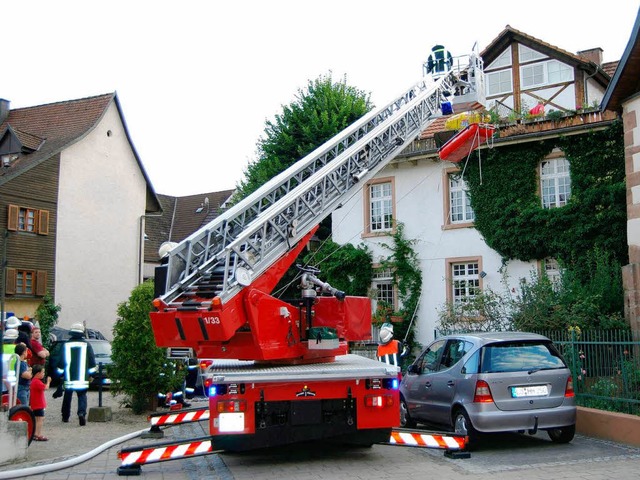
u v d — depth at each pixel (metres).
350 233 23.73
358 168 12.11
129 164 34.53
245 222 10.31
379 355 13.91
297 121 28.72
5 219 28.11
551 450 9.47
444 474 8.08
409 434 9.02
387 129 13.18
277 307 9.17
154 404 14.07
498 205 20.64
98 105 33.22
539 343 9.77
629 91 15.70
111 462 9.33
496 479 7.74
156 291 9.32
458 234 21.61
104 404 16.09
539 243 19.86
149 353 13.64
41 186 29.81
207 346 9.12
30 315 28.88
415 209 22.50
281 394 8.58
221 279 9.15
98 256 32.41
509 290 19.28
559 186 20.11
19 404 10.20
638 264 14.96
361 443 9.30
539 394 9.33
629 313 15.14
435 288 21.84
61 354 12.77
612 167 18.95
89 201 32.09
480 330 16.75
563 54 23.77
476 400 9.27
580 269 18.98
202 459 9.52
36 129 33.41
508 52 25.14
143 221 35.12
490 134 17.05
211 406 8.47
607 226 18.72
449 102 15.84
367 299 10.29
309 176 11.56
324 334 9.42
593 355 11.45
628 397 10.56
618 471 8.02
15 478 8.20
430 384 10.65
